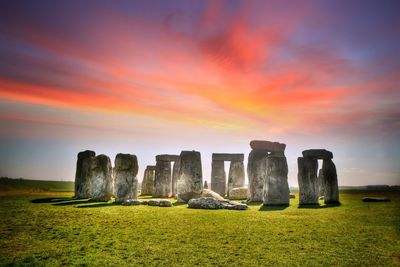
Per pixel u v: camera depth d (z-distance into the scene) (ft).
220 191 117.08
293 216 56.90
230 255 31.99
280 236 40.09
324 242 37.17
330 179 84.58
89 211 59.57
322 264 29.43
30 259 29.86
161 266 28.63
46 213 55.72
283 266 28.89
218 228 44.80
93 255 31.35
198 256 31.58
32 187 125.90
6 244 34.91
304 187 82.28
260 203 85.92
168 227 45.14
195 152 89.92
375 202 85.46
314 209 68.74
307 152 86.38
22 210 59.00
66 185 156.87
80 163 91.56
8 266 27.89
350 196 112.27
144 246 34.86
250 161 94.12
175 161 112.68
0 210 58.65
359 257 31.45
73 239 37.35
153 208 67.10
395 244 36.29
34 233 39.99
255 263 29.63
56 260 29.68
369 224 48.57
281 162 80.89
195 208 68.39
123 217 53.36
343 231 43.21
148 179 123.54
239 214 59.21
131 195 79.05
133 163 80.89
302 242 37.11
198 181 87.56
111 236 39.14
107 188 82.64
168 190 108.06
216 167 119.44
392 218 54.65
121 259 30.32
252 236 40.01
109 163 86.89
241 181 116.47
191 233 41.37
